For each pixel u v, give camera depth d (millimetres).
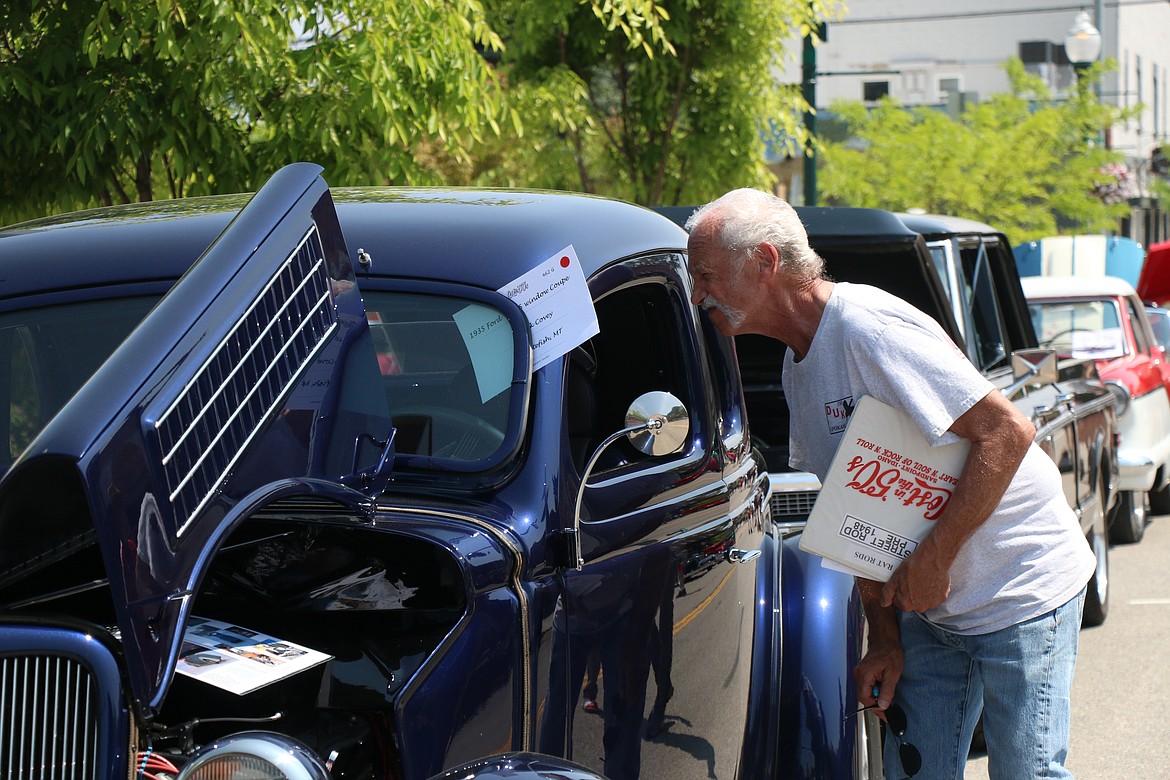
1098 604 7332
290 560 2518
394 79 5988
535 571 2529
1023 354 6094
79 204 6219
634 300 3316
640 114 11273
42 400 2846
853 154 24125
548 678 2512
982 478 2820
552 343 2727
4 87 5551
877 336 2852
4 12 5762
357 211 3102
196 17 5758
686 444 3305
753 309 2963
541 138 10961
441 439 2680
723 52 10992
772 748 3602
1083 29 21594
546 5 10547
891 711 3305
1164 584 8531
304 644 2408
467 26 6402
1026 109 24469
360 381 2455
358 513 2438
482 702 2357
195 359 2070
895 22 39688
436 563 2430
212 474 2070
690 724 3117
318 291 2385
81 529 2084
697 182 11297
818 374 2959
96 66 5867
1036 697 3018
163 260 2943
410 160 6340
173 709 2379
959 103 32156
